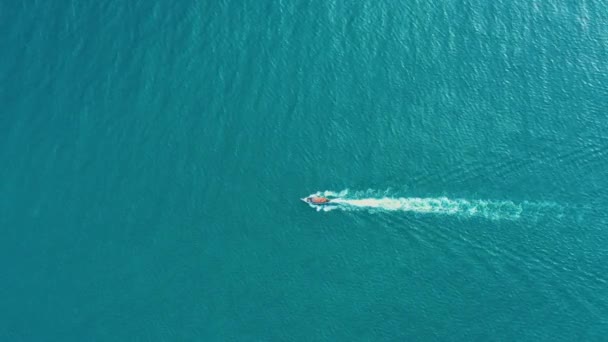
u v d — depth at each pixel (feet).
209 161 337.31
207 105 348.18
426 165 337.93
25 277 315.37
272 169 336.29
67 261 318.45
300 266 317.83
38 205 329.72
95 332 304.30
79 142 341.62
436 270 318.24
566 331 303.89
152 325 305.32
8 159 338.34
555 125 345.31
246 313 307.99
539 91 354.33
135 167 336.49
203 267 316.81
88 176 334.65
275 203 330.34
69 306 309.63
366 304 310.45
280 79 353.92
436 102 351.46
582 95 352.90
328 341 302.66
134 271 315.99
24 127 344.69
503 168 337.31
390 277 316.60
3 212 328.29
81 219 326.85
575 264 318.45
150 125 344.28
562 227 326.65
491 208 330.95
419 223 329.31
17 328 305.53
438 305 310.45
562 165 337.52
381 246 324.19
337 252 321.73
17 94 351.25
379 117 347.15
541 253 321.32
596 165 336.70
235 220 327.06
